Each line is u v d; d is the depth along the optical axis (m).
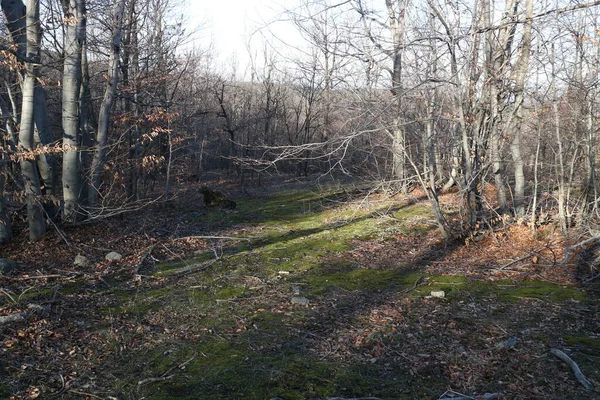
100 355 5.78
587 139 10.32
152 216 14.92
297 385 5.17
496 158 10.80
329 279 8.96
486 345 6.13
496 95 10.33
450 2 9.87
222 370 5.45
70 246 10.57
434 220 12.71
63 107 11.75
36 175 10.70
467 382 5.25
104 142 12.55
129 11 15.63
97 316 6.98
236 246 11.50
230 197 21.67
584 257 9.38
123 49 15.95
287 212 16.91
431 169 11.16
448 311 7.28
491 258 9.98
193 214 16.03
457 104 10.60
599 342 6.14
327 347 6.09
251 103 33.81
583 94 10.19
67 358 5.68
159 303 7.59
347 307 7.49
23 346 5.86
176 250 11.05
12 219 11.70
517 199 11.42
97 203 12.50
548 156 12.52
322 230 13.30
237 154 29.47
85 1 12.89
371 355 5.88
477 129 10.43
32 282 8.41
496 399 4.89
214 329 6.62
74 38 11.80
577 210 10.93
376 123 10.52
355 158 15.32
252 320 6.94
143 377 5.29
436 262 10.00
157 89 16.70
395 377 5.37
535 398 4.91
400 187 13.38
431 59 10.62
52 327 6.45
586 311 7.20
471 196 10.98
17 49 10.70
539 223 10.98
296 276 9.17
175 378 5.27
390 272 9.45
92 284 8.45
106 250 10.58
